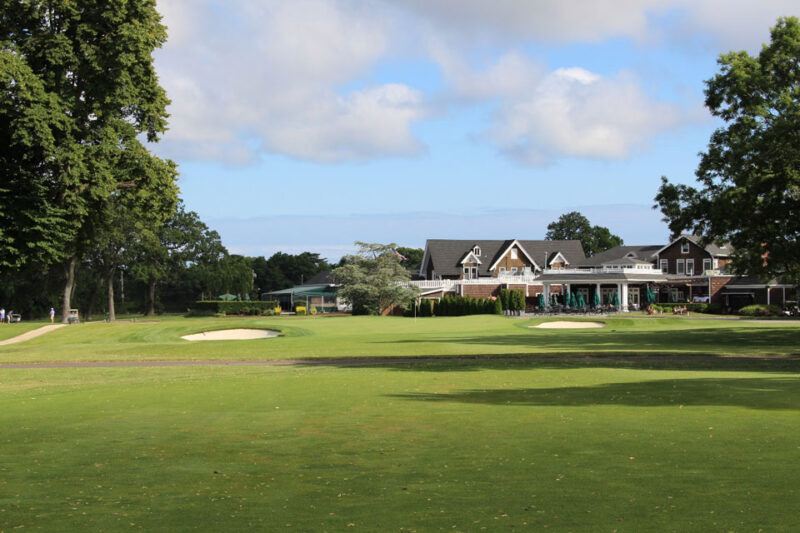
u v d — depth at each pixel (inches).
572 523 278.4
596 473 358.6
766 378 813.9
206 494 337.4
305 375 924.0
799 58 1473.9
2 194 1224.8
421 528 277.4
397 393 719.1
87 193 1360.7
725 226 1493.6
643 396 654.5
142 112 1433.3
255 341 1660.9
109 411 611.2
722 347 1402.6
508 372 943.0
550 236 6220.5
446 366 1044.5
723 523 271.7
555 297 3403.1
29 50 1264.8
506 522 282.2
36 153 1228.5
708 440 433.7
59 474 381.7
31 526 287.3
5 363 1183.6
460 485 344.2
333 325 2295.8
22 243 1277.1
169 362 1177.4
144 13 1341.0
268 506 314.5
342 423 532.1
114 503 322.7
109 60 1283.2
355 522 287.0
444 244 4065.0
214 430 510.6
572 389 729.0
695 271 3659.0
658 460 383.2
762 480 335.9
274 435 488.4
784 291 3250.5
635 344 1494.8
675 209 1594.5
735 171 1453.0
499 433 475.8
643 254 4089.6
